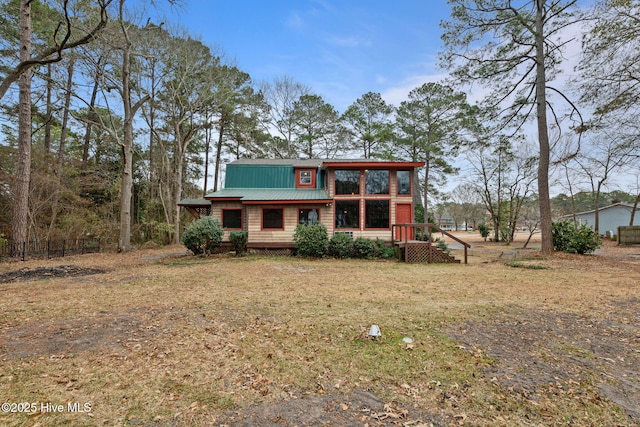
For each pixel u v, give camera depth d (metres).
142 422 2.54
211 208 17.00
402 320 5.07
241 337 4.38
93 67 16.25
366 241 14.73
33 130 20.52
